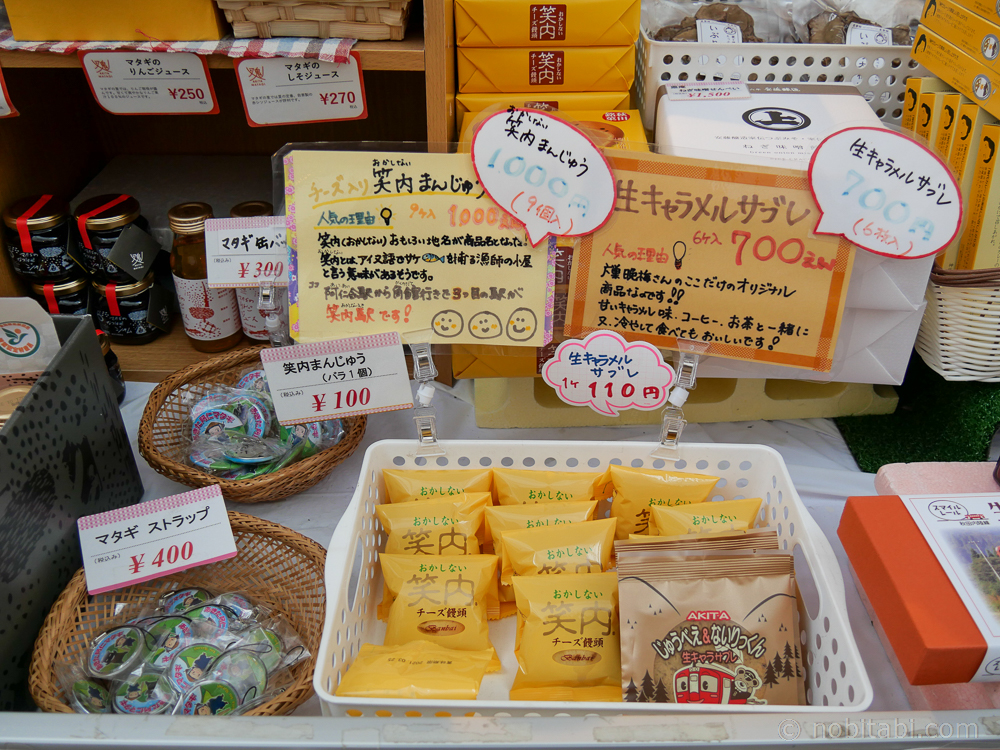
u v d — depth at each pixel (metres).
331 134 1.83
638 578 0.91
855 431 1.32
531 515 1.05
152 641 0.95
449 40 1.24
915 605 0.77
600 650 0.94
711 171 0.94
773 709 0.74
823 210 0.94
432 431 1.11
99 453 1.09
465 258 1.00
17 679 0.90
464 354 1.16
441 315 1.04
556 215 0.96
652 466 1.10
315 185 0.98
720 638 0.89
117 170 1.79
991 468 1.06
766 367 1.12
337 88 1.22
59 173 1.69
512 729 0.66
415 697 0.84
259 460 1.15
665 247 0.99
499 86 1.32
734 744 0.65
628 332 1.05
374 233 0.99
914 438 1.28
